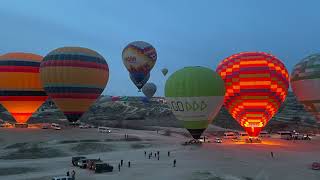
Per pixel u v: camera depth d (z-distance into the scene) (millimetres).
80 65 80625
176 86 71562
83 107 82875
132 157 62125
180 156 62156
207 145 75750
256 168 51375
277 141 85938
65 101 81375
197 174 47281
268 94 77125
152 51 111500
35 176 47312
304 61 80625
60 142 74750
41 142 73312
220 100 71688
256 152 65625
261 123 79625
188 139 89000
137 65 110188
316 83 77125
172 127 122250
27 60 89438
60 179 42625
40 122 112500
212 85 70562
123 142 78750
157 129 115188
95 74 82438
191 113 70812
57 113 140625
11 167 53719
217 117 138750
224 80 80312
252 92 77250
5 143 72500
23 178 46062
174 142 82062
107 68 87000
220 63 83938
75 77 80312
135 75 112062
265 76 76688
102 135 86375
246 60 78500
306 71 78625
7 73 87438
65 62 80312
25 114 91062
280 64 79312
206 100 70000
